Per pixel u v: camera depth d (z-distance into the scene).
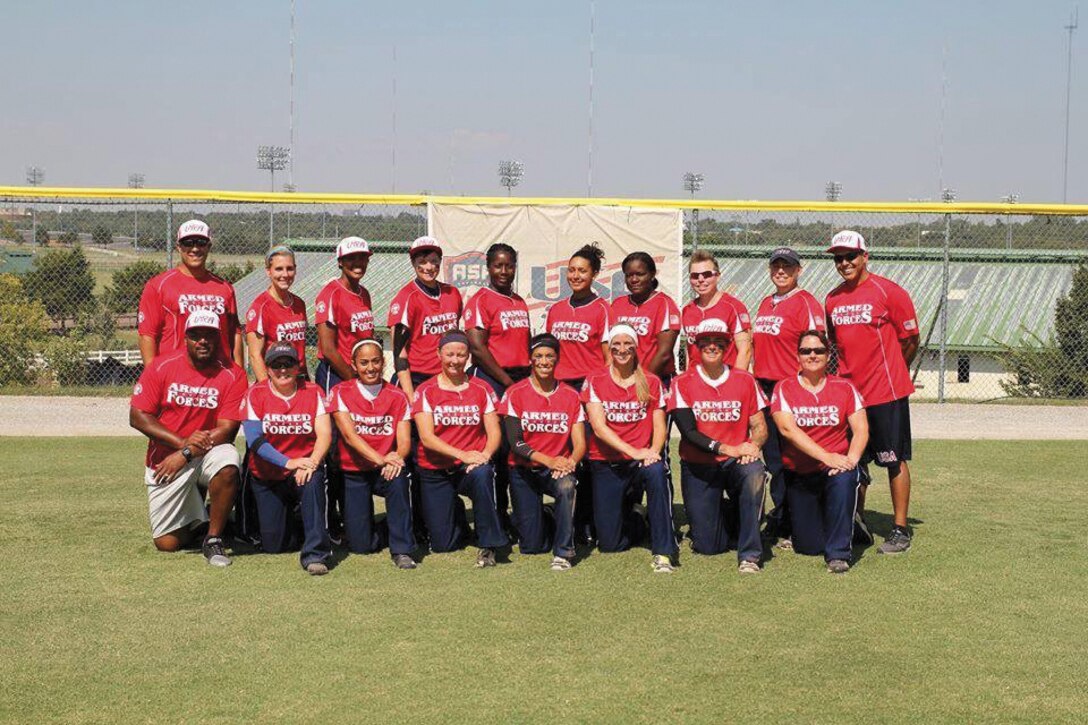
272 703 4.49
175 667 4.88
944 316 13.67
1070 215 13.19
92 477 9.16
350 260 7.44
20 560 6.62
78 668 4.88
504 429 6.74
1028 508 8.06
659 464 6.50
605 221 13.04
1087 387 15.49
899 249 23.52
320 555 6.42
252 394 6.63
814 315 7.09
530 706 4.45
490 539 6.59
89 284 16.61
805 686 4.66
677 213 13.02
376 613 5.63
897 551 6.81
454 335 6.70
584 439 6.74
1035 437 11.29
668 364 7.47
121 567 6.48
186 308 7.27
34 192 13.07
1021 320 21.00
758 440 6.59
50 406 13.33
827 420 6.59
